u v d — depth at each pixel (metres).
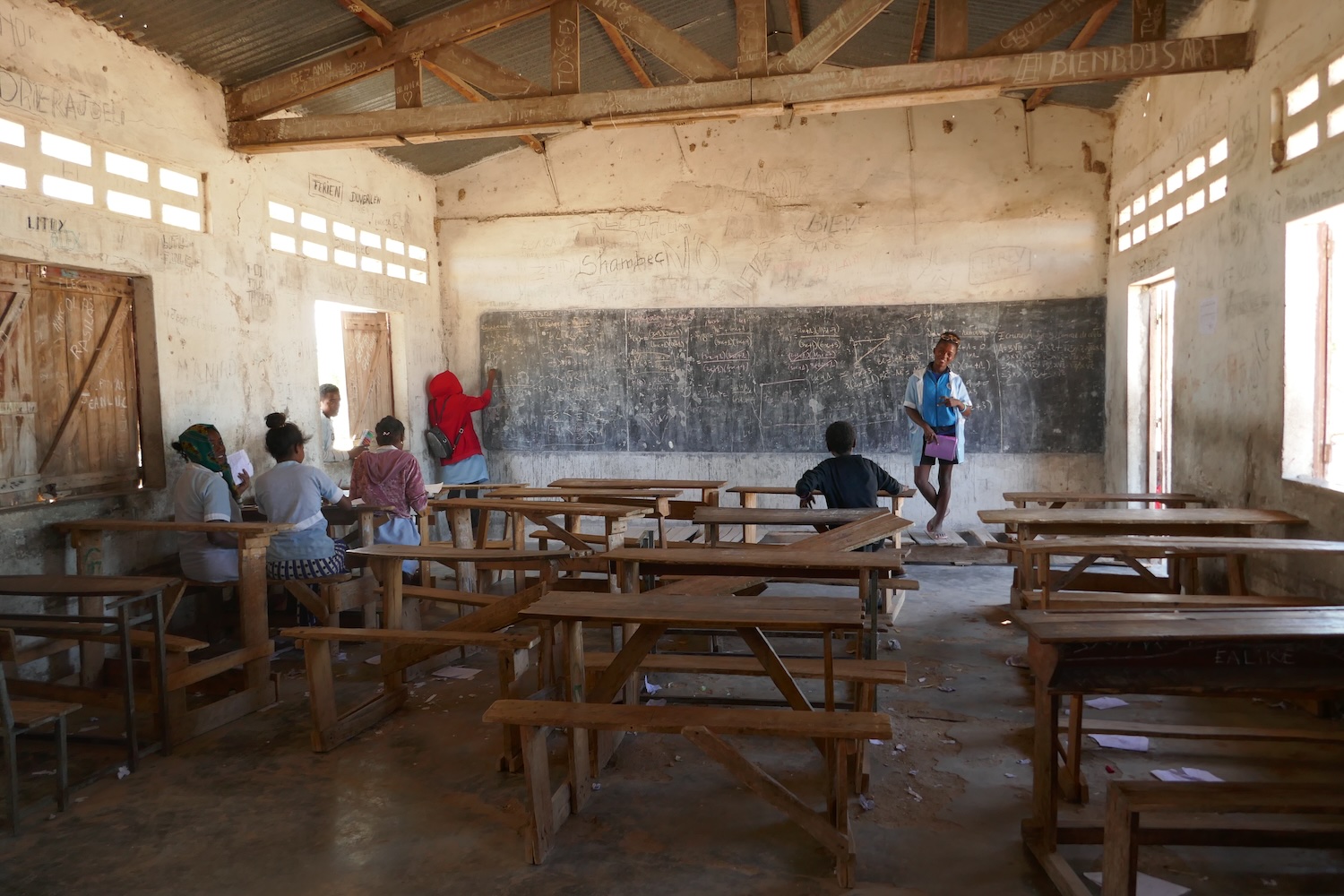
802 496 4.53
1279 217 4.14
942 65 4.46
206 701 3.86
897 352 7.45
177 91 4.94
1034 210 7.18
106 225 4.43
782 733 2.19
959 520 7.41
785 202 7.59
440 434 7.51
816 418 7.62
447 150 7.57
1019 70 4.42
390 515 4.95
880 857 2.35
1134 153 6.43
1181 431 5.48
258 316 5.65
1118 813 1.91
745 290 7.69
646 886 2.22
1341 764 2.88
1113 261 6.95
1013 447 7.30
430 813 2.66
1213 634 2.04
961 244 7.31
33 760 3.14
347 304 6.77
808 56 4.58
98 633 3.00
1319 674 2.06
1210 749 3.04
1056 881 2.16
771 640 4.48
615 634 3.93
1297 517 3.96
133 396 4.74
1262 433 4.35
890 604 4.79
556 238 8.02
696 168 7.73
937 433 6.50
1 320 3.97
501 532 7.61
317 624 4.91
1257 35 4.30
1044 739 2.30
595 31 6.25
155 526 3.85
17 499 4.04
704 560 3.19
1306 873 2.23
